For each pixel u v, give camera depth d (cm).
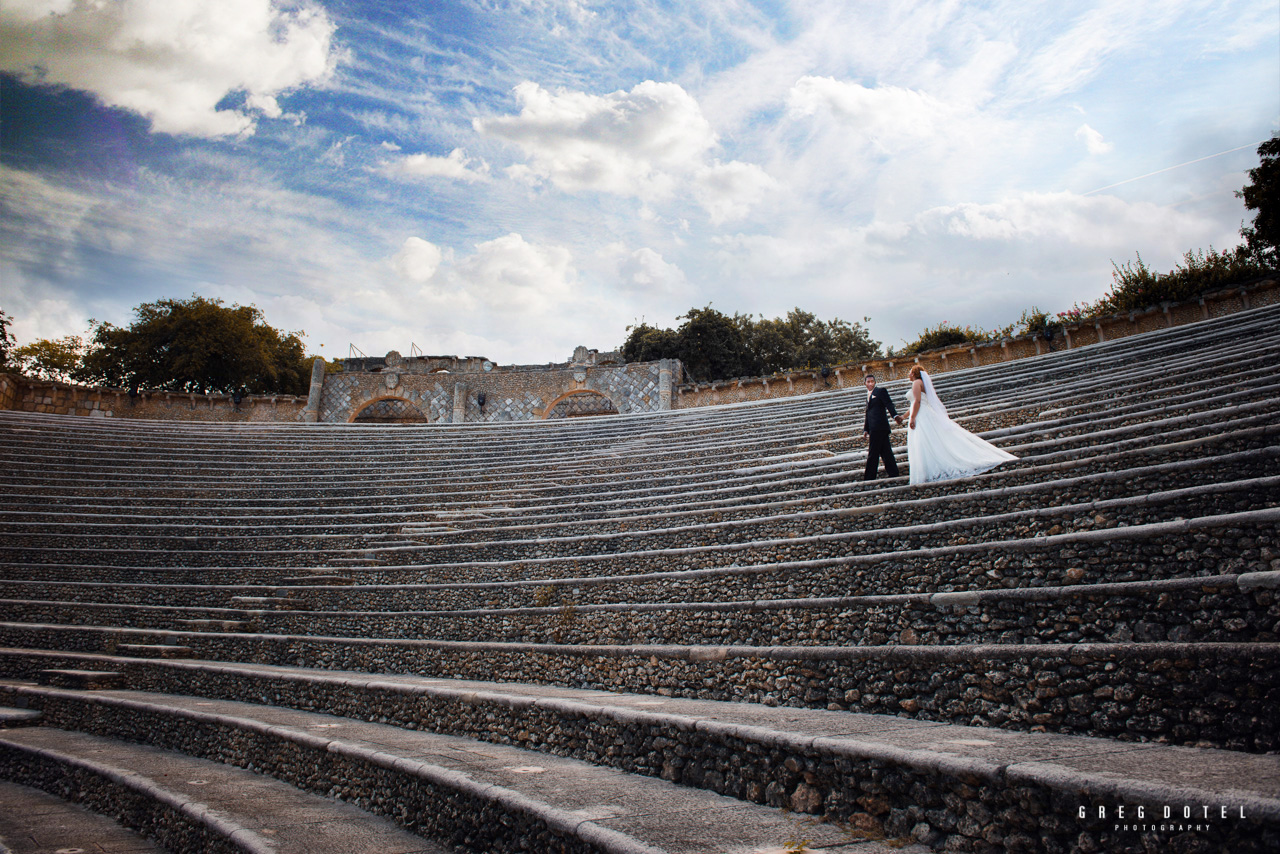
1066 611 522
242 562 1559
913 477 965
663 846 346
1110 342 1784
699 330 4081
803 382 2702
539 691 784
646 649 754
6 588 1509
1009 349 2264
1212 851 261
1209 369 1127
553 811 413
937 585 698
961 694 482
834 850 348
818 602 710
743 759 451
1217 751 357
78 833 679
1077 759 339
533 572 1201
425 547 1417
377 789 601
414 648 1050
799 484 1226
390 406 3531
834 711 552
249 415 3256
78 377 4106
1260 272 2133
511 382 3234
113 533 1756
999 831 324
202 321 3819
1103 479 748
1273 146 1780
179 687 1135
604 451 2102
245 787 695
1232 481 625
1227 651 370
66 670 1190
